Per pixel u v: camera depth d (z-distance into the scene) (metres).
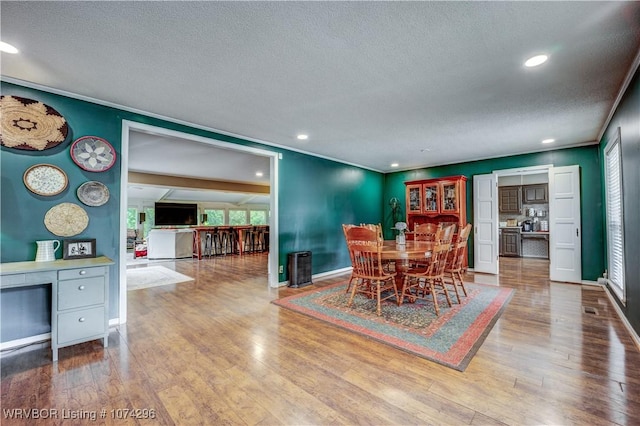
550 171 4.82
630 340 2.44
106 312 2.42
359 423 1.51
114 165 2.93
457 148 4.79
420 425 1.49
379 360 2.16
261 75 2.35
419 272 3.50
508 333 2.60
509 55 2.05
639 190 2.29
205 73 2.31
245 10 1.59
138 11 1.59
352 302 3.58
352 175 6.10
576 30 1.77
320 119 3.39
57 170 2.61
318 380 1.91
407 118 3.37
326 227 5.45
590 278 4.46
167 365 2.11
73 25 1.70
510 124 3.58
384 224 7.03
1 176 2.37
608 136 3.53
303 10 1.59
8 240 2.39
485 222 5.51
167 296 4.00
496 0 1.51
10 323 2.41
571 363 2.07
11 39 1.83
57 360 2.19
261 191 9.15
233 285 4.67
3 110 2.37
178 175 7.41
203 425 1.51
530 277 5.09
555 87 2.55
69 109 2.68
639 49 1.97
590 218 4.47
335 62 2.15
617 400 1.65
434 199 5.80
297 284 4.50
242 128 3.74
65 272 2.26
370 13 1.62
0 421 1.54
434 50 2.00
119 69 2.24
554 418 1.51
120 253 2.94
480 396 1.71
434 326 2.78
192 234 8.48
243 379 1.93
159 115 3.23
